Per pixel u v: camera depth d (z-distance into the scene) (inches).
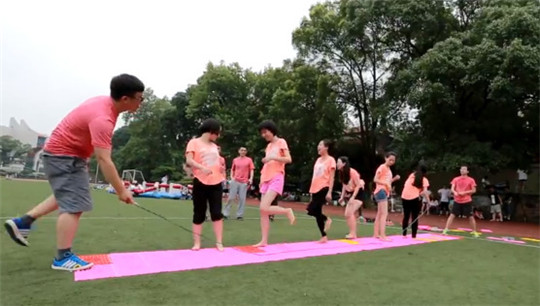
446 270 157.5
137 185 717.9
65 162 125.0
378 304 106.7
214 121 187.8
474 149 553.3
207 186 177.3
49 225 223.0
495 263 179.3
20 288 104.3
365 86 765.3
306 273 138.5
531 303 114.9
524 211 617.3
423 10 605.3
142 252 162.1
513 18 489.4
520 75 493.4
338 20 722.2
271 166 200.7
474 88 558.6
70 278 116.0
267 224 198.5
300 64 821.2
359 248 205.9
